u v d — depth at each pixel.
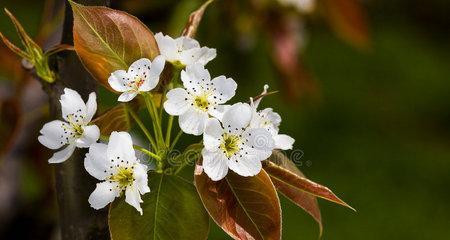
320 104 4.19
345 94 4.40
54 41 0.99
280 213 0.71
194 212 0.71
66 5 0.74
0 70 1.10
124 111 0.72
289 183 0.72
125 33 0.72
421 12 5.29
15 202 1.11
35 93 1.08
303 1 1.34
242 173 0.70
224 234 2.66
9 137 0.98
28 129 1.10
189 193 0.71
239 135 0.70
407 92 4.53
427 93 4.56
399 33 5.16
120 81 0.71
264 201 0.71
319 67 4.64
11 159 1.10
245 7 1.36
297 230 3.08
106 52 0.71
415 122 4.25
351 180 3.60
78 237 0.75
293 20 1.38
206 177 0.70
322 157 3.77
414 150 3.95
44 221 1.13
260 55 3.74
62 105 0.71
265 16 1.37
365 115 4.23
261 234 0.71
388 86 4.56
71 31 0.75
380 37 5.05
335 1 1.37
